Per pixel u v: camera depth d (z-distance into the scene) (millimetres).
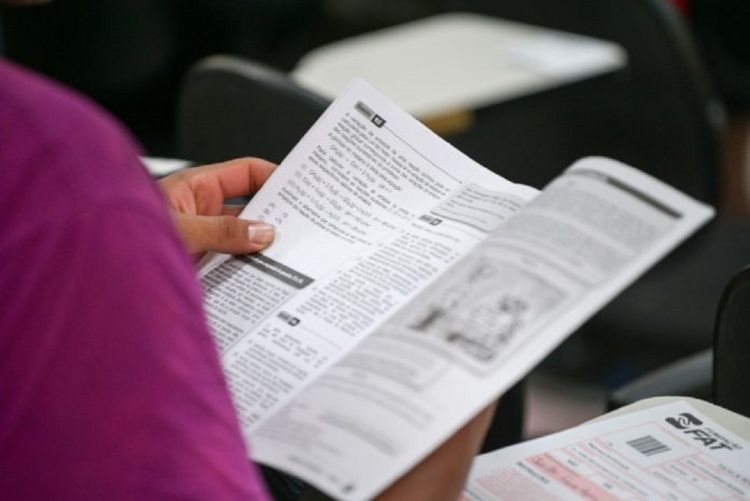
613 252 1865
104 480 1533
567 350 6172
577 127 6035
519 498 2145
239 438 1627
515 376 1755
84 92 6875
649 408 2434
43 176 1519
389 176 2367
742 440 2314
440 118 5723
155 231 1562
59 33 6723
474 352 1809
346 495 1686
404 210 2299
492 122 6008
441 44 6629
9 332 1530
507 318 1829
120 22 6828
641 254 1857
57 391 1529
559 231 1918
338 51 6648
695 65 5652
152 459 1539
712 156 5691
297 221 2373
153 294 1546
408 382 1807
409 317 1913
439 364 1812
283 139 3783
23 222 1519
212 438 1581
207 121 3969
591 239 1893
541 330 1793
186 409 1562
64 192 1516
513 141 6090
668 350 5328
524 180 6145
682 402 2451
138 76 6961
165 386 1549
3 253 1522
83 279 1517
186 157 4062
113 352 1529
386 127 2426
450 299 1903
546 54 6184
